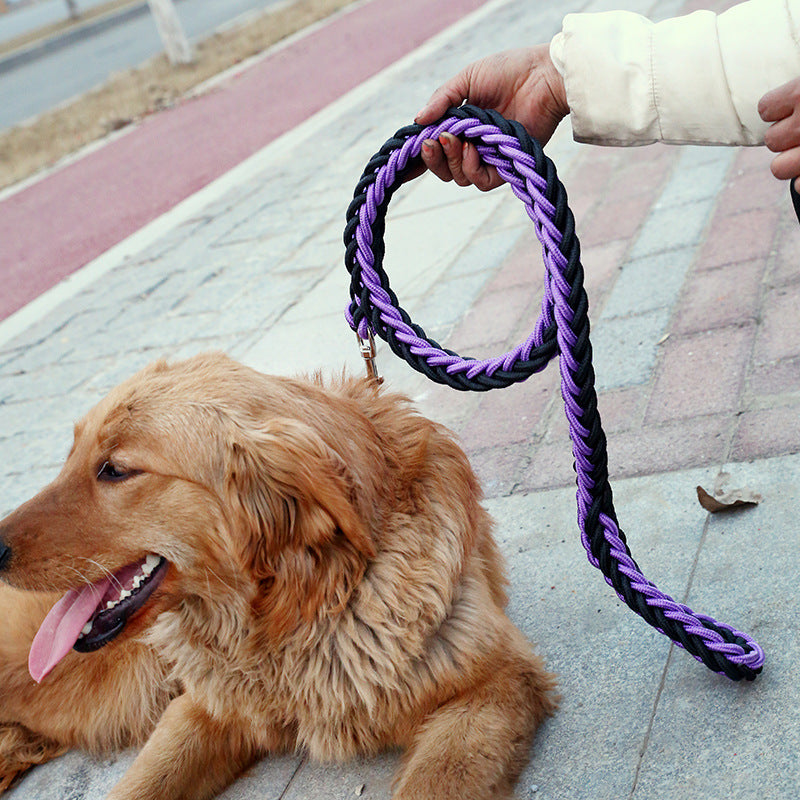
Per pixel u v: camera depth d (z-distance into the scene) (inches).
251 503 48.1
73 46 489.4
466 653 50.4
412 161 49.7
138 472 49.1
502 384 47.2
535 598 57.2
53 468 85.5
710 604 53.1
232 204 152.6
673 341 72.7
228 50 316.8
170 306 117.3
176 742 52.7
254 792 52.7
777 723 47.3
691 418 64.9
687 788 46.3
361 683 49.9
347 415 50.8
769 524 55.9
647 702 50.2
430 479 51.7
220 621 50.9
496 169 48.4
